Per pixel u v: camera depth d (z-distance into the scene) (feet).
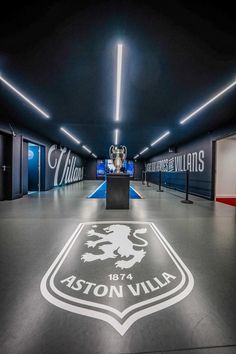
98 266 6.35
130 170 67.82
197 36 7.30
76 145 39.19
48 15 6.40
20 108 15.90
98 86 11.72
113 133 26.53
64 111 16.63
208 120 18.51
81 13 6.34
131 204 18.48
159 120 18.80
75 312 4.28
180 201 20.57
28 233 9.64
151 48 8.09
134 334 3.72
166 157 41.09
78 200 20.54
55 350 3.37
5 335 3.66
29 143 27.20
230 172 25.35
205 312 4.32
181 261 6.78
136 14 6.37
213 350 3.42
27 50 8.25
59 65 9.46
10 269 6.12
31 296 4.80
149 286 5.27
